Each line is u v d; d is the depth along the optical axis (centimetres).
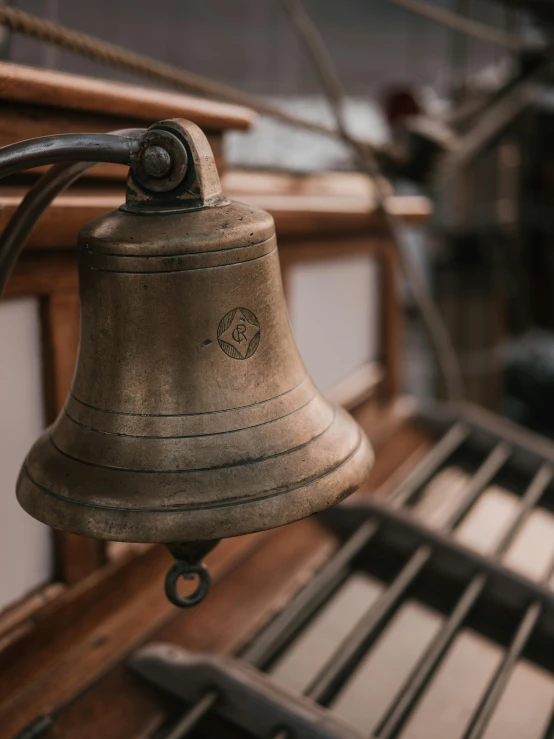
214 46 310
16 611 104
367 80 400
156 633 115
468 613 133
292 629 123
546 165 360
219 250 61
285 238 155
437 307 332
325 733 97
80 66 203
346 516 148
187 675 104
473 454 186
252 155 248
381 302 198
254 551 137
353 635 117
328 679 109
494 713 114
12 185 93
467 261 324
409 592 137
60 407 107
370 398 196
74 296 106
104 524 59
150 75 116
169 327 61
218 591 126
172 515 59
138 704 104
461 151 233
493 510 168
